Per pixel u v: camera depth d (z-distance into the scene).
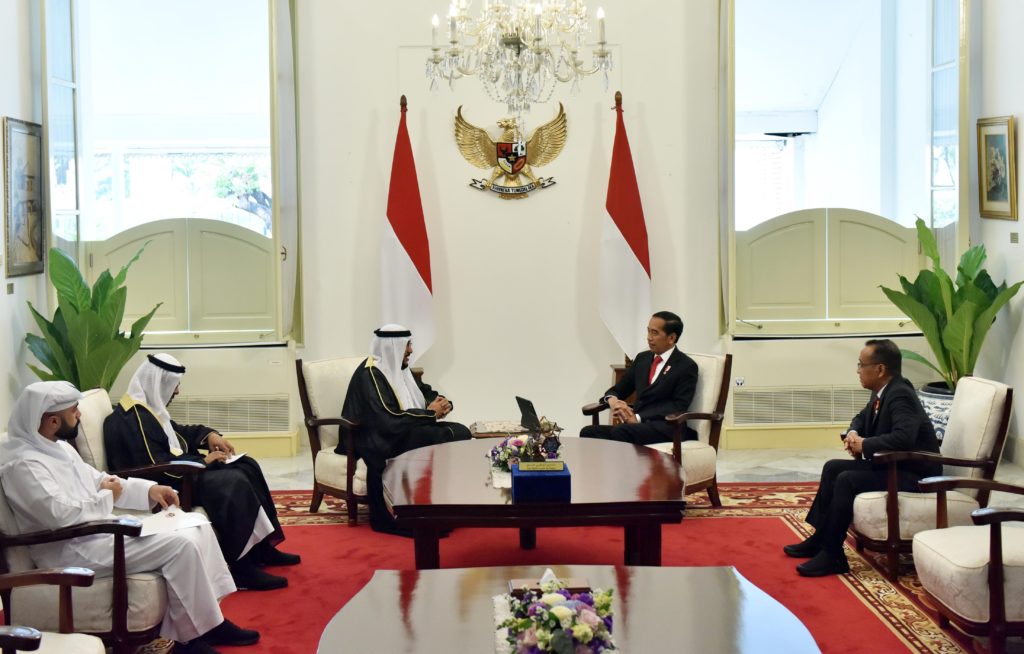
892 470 4.99
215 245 8.16
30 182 7.30
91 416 5.09
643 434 6.39
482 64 6.37
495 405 8.48
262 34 9.20
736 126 10.12
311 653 4.29
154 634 4.10
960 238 7.73
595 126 8.30
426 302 8.05
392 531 6.02
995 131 7.55
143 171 9.41
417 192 8.07
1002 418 4.94
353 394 6.29
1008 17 7.43
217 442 5.56
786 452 8.13
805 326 8.41
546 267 8.39
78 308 7.17
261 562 5.42
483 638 3.17
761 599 3.50
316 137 8.25
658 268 8.41
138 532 3.96
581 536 5.95
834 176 10.02
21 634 2.99
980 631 4.06
